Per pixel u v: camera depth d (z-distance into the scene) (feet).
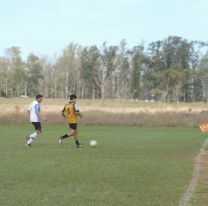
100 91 609.01
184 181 55.01
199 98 552.41
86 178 56.70
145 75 568.82
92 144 97.91
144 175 59.47
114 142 109.91
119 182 54.03
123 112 186.50
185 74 534.37
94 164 69.92
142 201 43.65
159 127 170.30
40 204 41.93
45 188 49.85
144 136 128.98
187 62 577.84
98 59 599.57
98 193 47.32
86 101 422.00
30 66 638.94
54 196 45.62
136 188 50.29
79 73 622.54
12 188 49.75
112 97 595.47
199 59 570.46
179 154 85.05
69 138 119.96
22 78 634.84
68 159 76.02
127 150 91.66
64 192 47.73
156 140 116.16
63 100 456.45
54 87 634.02
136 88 581.53
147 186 51.57
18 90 641.81
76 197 45.24
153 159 77.05
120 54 594.24
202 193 47.57
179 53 572.92
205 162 73.31
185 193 47.50
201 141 113.70
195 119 173.17
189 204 42.34
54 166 67.31
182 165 69.56
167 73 540.93
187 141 113.60
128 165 69.15
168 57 577.02
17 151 88.33
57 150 90.68
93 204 42.14
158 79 557.33
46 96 636.07
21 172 61.11
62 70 626.23
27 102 401.49
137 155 82.84
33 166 67.10
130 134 136.36
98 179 56.03
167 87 540.11
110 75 596.70
